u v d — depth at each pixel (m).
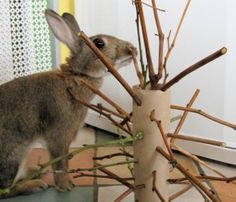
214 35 0.56
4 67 0.61
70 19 0.54
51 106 0.52
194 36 0.57
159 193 0.38
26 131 0.51
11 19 0.60
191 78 0.59
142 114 0.38
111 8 0.66
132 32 0.64
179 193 0.45
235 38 0.54
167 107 0.39
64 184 0.52
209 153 0.60
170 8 0.59
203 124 0.59
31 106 0.51
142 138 0.39
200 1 0.56
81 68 0.53
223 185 0.52
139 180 0.40
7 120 0.50
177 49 0.59
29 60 0.63
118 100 0.67
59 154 0.53
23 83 0.52
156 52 0.61
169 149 0.36
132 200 0.48
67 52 0.71
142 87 0.40
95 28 0.69
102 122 0.72
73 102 0.52
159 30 0.38
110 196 0.49
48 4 0.69
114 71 0.37
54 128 0.52
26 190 0.51
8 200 0.50
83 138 0.70
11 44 0.61
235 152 0.57
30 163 0.59
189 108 0.41
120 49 0.53
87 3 0.69
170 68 0.60
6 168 0.50
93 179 0.54
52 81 0.52
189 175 0.36
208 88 0.58
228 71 0.55
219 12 0.54
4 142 0.50
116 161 0.60
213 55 0.33
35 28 0.64
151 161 0.39
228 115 0.56
